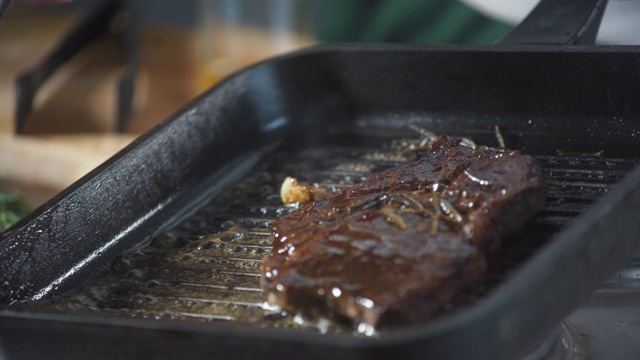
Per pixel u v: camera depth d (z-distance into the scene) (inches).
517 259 30.7
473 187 31.0
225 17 62.6
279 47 61.1
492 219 30.2
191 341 27.3
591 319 33.2
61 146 49.1
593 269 28.4
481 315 26.1
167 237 34.1
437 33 61.6
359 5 64.6
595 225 28.0
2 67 60.5
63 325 28.1
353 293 28.1
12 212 41.2
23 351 28.8
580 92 35.9
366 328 28.0
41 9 71.7
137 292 31.7
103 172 33.9
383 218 30.2
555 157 35.2
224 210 35.4
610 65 35.2
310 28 62.2
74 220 33.0
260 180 36.8
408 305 27.6
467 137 37.0
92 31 55.5
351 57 38.6
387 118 38.7
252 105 38.6
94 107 52.2
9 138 50.2
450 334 25.9
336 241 29.7
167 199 35.6
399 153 37.0
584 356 32.1
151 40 64.0
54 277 32.4
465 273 28.6
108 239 33.8
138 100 55.1
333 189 35.7
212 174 37.0
